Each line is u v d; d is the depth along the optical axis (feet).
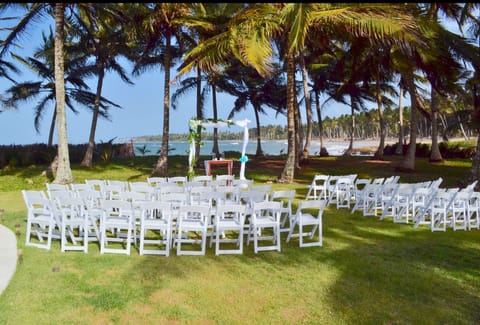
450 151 82.48
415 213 29.91
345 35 46.93
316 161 77.30
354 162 73.51
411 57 50.67
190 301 13.19
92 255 18.16
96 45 61.05
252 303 13.12
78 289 13.98
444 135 86.63
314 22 39.96
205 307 12.75
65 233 19.88
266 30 40.16
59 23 40.73
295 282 15.07
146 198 24.29
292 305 13.01
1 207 30.68
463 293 14.17
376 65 68.08
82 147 81.92
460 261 17.90
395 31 34.06
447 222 26.55
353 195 34.35
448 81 50.57
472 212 28.40
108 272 15.87
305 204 19.84
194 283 14.83
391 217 28.66
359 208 32.14
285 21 35.68
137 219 23.21
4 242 19.92
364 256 18.58
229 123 44.16
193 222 19.98
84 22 54.13
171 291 14.02
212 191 23.31
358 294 13.98
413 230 24.35
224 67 72.59
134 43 65.51
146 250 18.70
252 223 20.12
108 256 18.07
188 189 23.49
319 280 15.30
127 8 50.24
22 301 12.87
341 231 23.94
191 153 40.91
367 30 38.19
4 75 69.05
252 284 14.82
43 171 53.67
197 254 18.61
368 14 35.96
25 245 19.52
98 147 84.94
